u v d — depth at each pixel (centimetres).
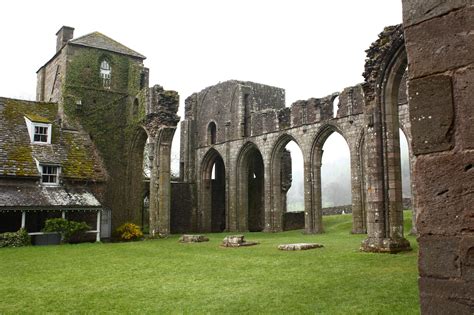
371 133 1367
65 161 2492
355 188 2573
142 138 3088
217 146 3544
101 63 3148
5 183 2228
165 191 2683
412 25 281
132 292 841
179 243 2039
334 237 2223
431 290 255
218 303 727
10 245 1959
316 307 673
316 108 2881
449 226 250
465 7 257
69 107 2927
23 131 2519
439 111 261
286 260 1229
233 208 3350
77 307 729
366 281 855
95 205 2336
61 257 1455
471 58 251
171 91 2788
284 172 3672
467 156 247
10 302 777
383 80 1351
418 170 268
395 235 1302
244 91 3406
